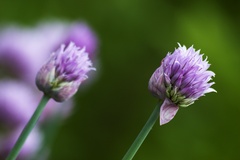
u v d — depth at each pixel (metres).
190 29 1.32
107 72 1.34
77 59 0.43
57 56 0.43
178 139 1.25
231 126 1.25
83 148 1.29
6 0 1.35
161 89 0.42
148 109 1.33
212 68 1.27
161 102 0.42
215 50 1.27
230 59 1.28
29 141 0.59
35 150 0.59
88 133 1.30
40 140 0.60
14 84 0.61
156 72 0.42
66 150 1.26
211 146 1.25
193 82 0.42
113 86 1.34
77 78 0.43
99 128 1.31
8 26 0.69
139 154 1.26
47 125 0.62
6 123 0.58
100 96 1.32
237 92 1.26
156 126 1.26
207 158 1.25
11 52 0.65
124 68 1.35
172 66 0.42
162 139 1.26
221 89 1.26
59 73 0.43
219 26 1.33
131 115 1.33
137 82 1.35
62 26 0.65
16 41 0.65
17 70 0.65
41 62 0.65
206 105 1.26
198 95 0.42
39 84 0.43
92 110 1.31
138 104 1.34
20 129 0.59
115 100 1.34
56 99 0.43
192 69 0.42
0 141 0.57
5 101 0.59
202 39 1.30
